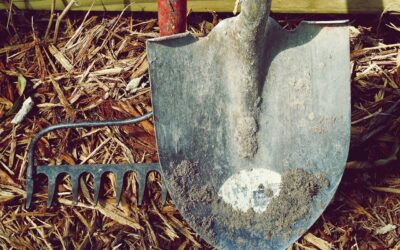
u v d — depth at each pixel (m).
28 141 0.92
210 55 0.80
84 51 0.97
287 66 0.80
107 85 0.95
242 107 0.81
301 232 0.79
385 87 0.94
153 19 0.98
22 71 0.96
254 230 0.79
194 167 0.80
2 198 0.89
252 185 0.80
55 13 0.98
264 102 0.81
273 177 0.80
